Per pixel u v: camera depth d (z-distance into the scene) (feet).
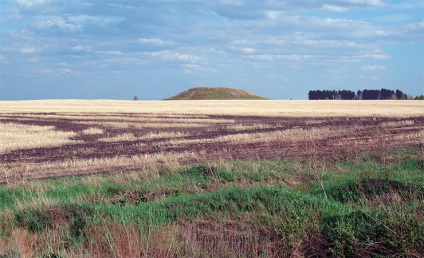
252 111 197.36
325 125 121.29
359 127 107.04
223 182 42.19
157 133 110.22
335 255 22.44
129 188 39.93
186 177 43.91
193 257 22.57
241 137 91.40
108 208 30.25
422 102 314.96
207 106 260.21
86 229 26.50
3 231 28.40
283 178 42.78
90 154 75.72
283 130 106.93
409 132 89.10
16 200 36.11
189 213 29.53
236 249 23.16
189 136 101.96
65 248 25.03
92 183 42.96
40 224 28.84
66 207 30.73
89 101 354.54
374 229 23.27
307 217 25.79
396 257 21.50
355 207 29.17
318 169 45.29
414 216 24.11
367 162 50.96
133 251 23.13
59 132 112.57
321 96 597.93
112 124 135.23
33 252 23.97
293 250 23.26
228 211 29.25
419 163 47.44
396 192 31.45
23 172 53.42
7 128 121.39
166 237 24.89
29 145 88.12
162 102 339.57
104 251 24.09
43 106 256.32
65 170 57.16
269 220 26.66
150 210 29.37
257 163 48.55
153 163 59.98
